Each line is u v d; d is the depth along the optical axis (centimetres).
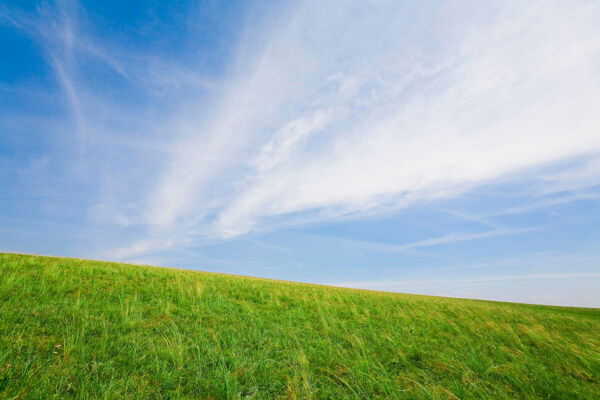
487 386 530
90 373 429
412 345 709
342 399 443
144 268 1504
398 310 1170
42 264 1170
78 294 803
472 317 1119
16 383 370
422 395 466
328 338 720
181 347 530
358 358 597
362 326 879
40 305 681
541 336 862
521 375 571
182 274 1468
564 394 508
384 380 497
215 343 614
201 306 882
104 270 1233
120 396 382
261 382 474
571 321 1223
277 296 1209
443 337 824
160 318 729
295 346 655
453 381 536
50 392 365
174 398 396
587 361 666
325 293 1456
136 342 552
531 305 2478
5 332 511
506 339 829
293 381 473
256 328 736
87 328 589
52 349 481
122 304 779
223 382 443
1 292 721
